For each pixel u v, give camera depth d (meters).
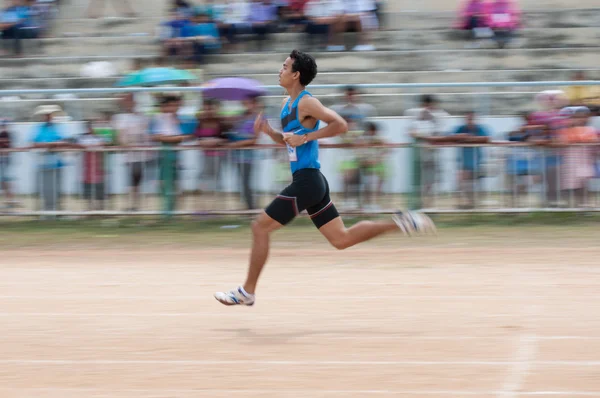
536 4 33.38
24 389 8.13
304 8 30.16
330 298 12.52
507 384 8.15
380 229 10.51
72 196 20.05
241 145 19.52
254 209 19.66
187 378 8.43
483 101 19.80
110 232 19.31
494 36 30.75
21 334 10.39
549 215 19.88
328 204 10.62
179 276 14.52
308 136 10.05
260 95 19.20
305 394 7.88
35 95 20.11
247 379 8.38
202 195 19.81
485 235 18.44
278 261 15.86
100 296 12.84
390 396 7.80
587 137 19.42
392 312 11.51
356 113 19.66
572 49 29.97
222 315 11.43
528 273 14.39
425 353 9.34
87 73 30.36
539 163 19.52
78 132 20.03
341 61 29.89
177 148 19.70
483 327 10.57
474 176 19.62
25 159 20.00
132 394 7.94
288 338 10.09
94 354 9.41
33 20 32.22
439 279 13.95
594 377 8.35
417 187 19.62
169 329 10.62
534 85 19.48
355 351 9.44
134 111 19.75
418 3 33.56
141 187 19.94
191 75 21.86
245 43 30.16
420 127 19.61
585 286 13.24
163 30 31.33
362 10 30.38
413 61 29.86
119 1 34.09
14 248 17.61
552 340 9.87
